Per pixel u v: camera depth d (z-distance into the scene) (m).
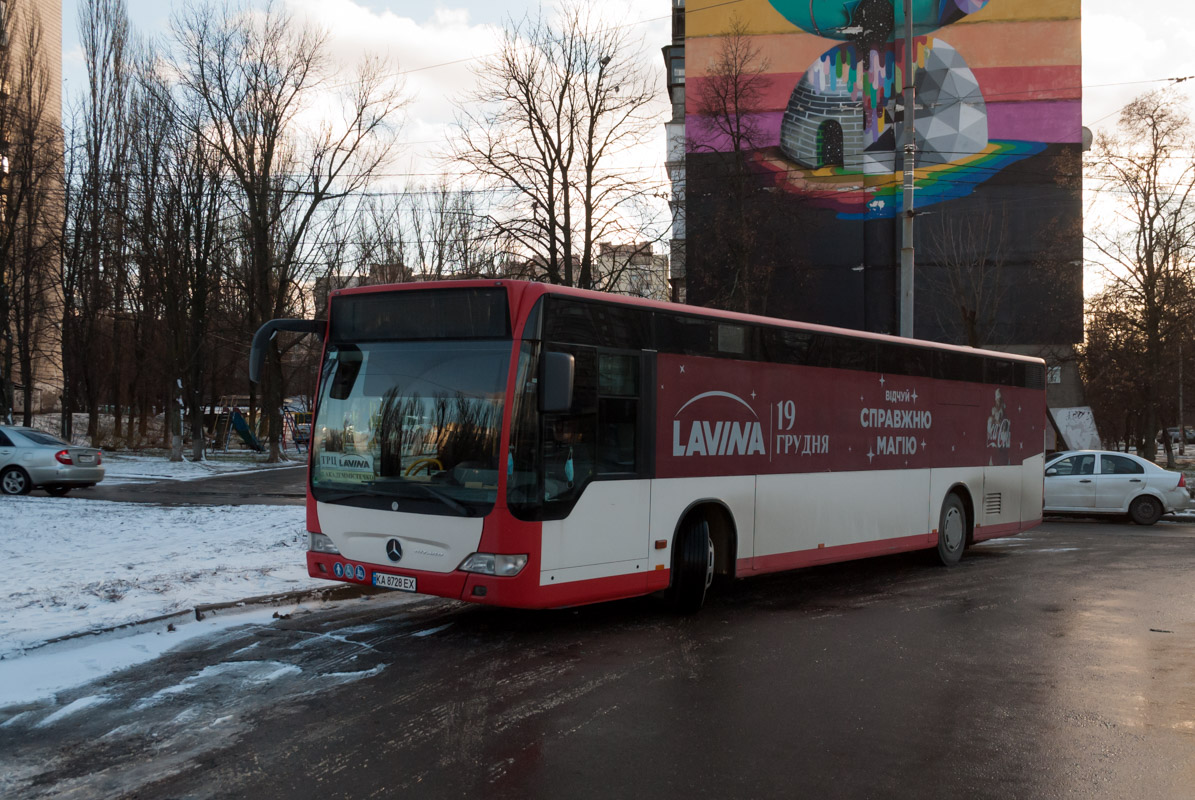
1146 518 20.05
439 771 4.96
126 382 49.22
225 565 11.15
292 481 28.70
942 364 13.12
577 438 8.03
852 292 44.16
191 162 34.28
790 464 10.42
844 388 11.30
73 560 11.47
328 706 6.13
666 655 7.64
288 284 36.78
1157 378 32.41
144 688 6.50
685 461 9.09
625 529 8.42
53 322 39.41
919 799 4.68
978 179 43.56
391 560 7.98
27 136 33.47
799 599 10.45
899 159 44.03
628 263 28.61
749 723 5.87
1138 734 5.74
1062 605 10.12
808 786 4.82
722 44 44.28
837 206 44.50
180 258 34.94
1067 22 43.69
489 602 7.50
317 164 35.16
